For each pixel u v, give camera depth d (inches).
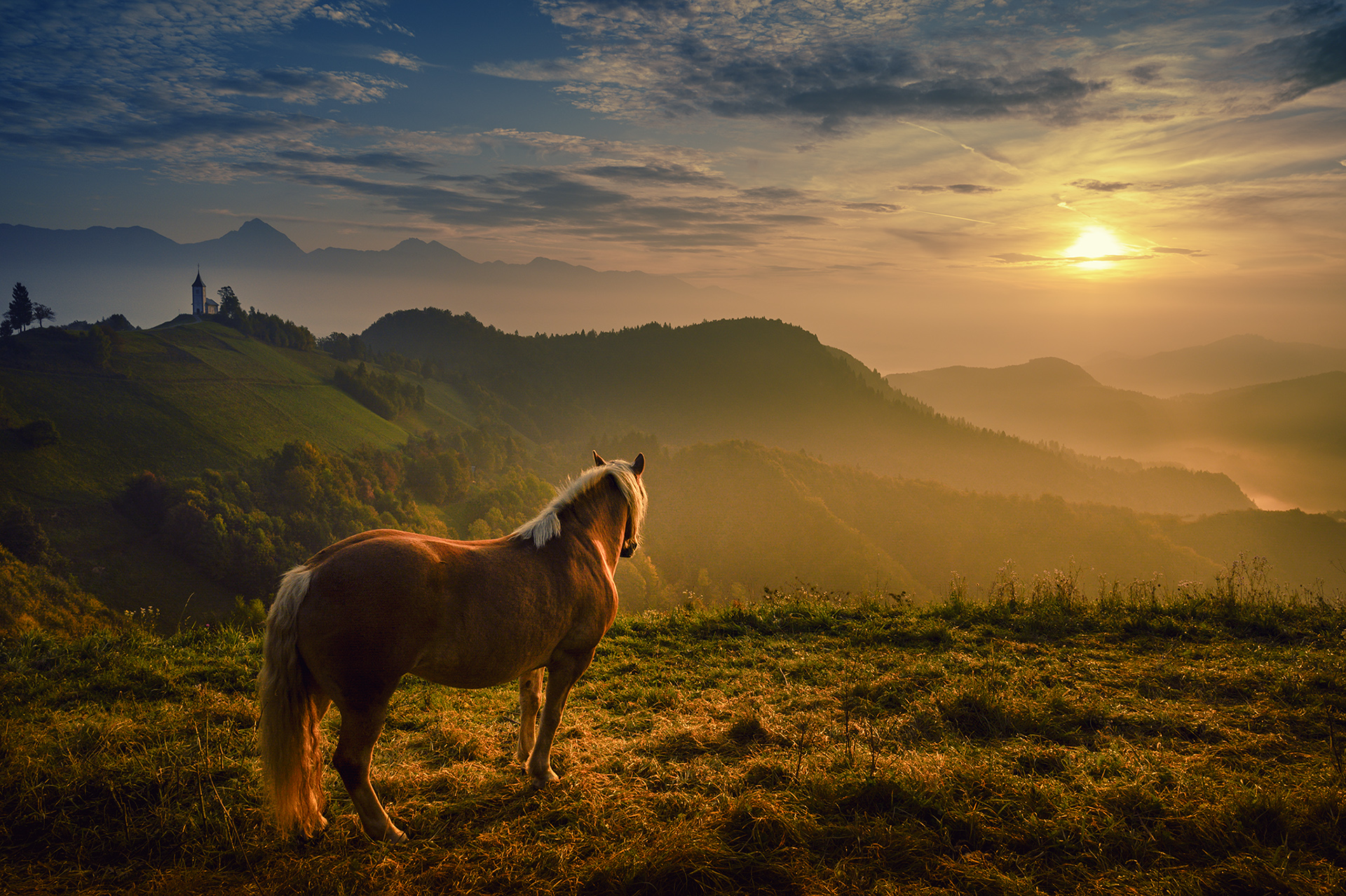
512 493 5674.2
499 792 173.3
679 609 374.3
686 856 135.3
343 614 138.6
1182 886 130.1
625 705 241.4
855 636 319.6
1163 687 246.1
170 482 4527.6
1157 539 5162.4
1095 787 165.3
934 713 219.8
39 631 299.0
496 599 155.7
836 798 162.1
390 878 134.4
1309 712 216.4
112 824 154.7
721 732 209.0
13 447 4530.0
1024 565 5103.3
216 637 313.3
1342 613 322.3
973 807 157.0
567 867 139.0
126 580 3646.7
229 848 147.1
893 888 130.6
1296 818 149.3
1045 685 251.0
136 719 217.8
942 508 5885.8
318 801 151.8
